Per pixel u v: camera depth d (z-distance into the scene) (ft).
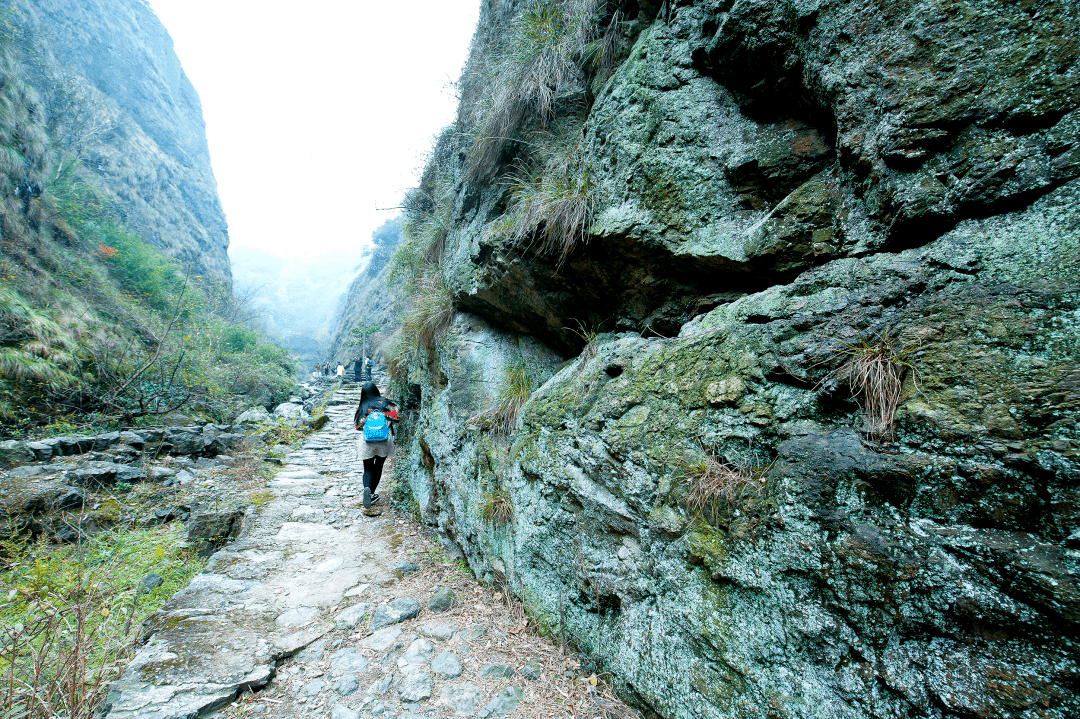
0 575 10.97
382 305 128.16
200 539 13.06
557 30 10.84
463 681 7.40
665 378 6.88
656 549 6.40
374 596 10.23
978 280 4.49
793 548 4.75
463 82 15.47
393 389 22.61
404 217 21.89
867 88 5.42
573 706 6.79
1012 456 3.67
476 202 13.98
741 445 5.64
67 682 6.32
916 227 5.18
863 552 4.27
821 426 5.13
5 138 41.01
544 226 9.40
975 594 3.68
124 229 69.51
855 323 5.10
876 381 4.63
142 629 8.82
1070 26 4.11
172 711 6.54
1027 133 4.39
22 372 25.58
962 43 4.74
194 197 152.25
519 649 8.14
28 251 38.58
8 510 13.23
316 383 83.20
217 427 31.94
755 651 4.99
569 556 7.95
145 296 57.67
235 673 7.43
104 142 108.06
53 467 18.06
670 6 8.33
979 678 3.57
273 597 10.12
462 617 9.33
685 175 7.62
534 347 12.09
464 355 12.92
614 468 7.13
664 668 6.04
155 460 22.36
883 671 4.05
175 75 207.00
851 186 5.97
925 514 4.09
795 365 5.38
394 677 7.54
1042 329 3.92
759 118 7.20
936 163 4.93
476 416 11.55
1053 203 4.19
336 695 7.17
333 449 29.60
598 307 9.89
